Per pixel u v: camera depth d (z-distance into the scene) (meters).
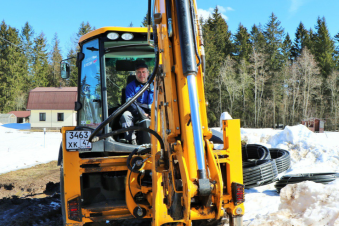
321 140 8.93
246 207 4.84
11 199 6.33
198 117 2.50
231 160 3.19
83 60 4.75
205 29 56.22
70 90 45.41
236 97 53.50
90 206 3.49
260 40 65.19
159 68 3.02
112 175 3.76
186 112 2.61
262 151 6.79
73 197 3.36
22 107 66.75
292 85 55.44
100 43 4.38
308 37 66.00
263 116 53.38
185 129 2.59
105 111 4.21
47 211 5.53
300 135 9.20
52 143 21.48
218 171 2.58
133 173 3.49
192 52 2.56
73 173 3.40
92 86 4.48
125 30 4.33
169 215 2.91
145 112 4.49
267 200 5.12
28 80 68.88
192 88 2.53
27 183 8.05
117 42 4.55
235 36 66.88
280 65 62.78
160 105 3.08
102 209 3.43
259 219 3.67
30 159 12.84
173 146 2.69
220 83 53.16
